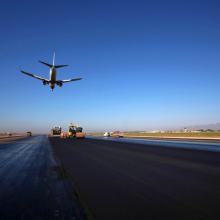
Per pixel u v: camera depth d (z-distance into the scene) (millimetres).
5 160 22406
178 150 29766
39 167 17875
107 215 7691
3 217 7578
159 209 8219
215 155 24109
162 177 13594
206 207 8359
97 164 18891
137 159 21656
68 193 10398
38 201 9242
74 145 41312
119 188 11195
